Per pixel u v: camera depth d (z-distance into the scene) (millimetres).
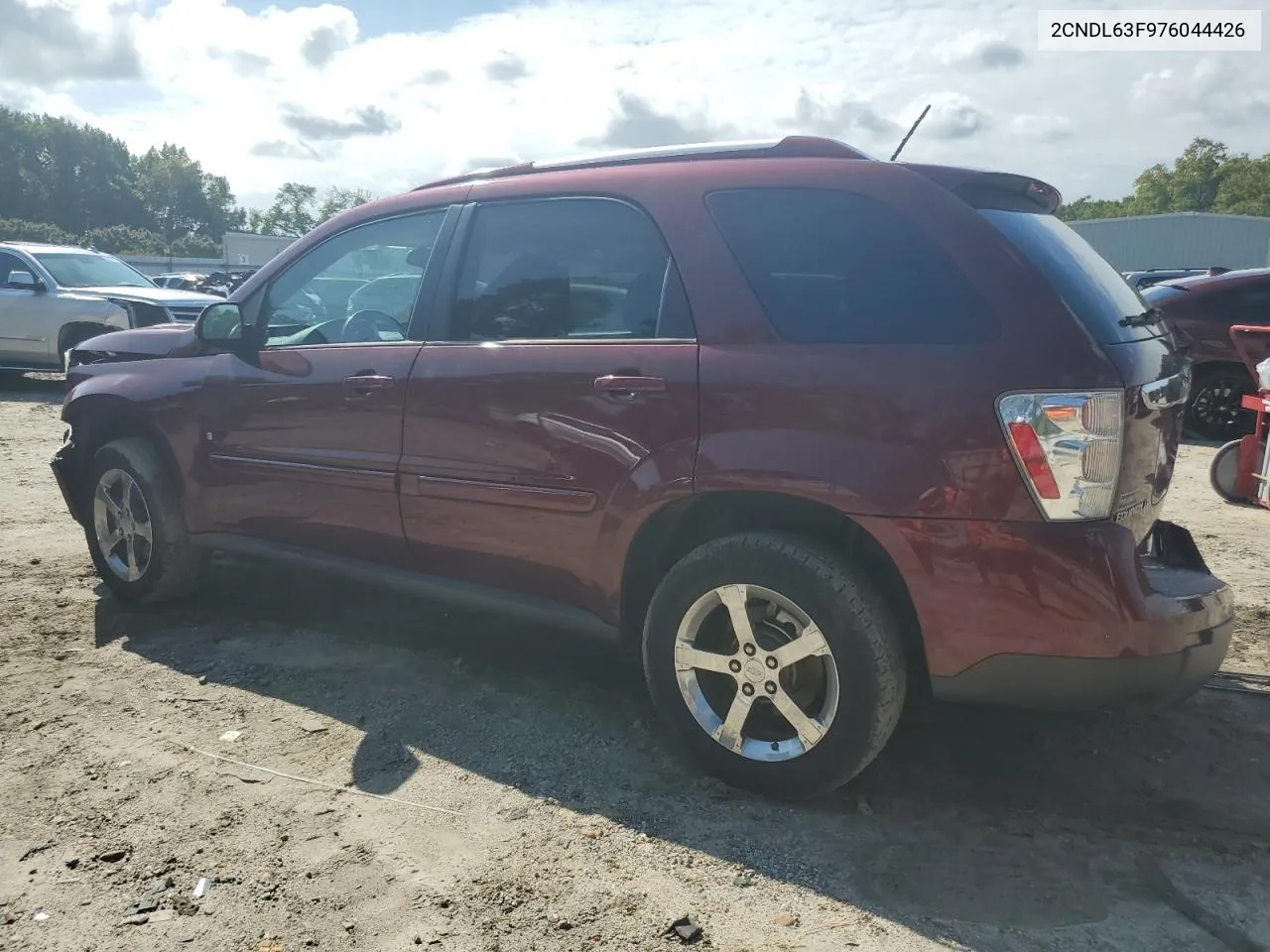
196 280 25000
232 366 4223
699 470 2939
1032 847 2758
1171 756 3293
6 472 7930
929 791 3053
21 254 12859
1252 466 6766
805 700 2914
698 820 2891
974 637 2656
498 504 3410
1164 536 3098
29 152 131750
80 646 4207
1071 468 2561
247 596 4879
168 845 2744
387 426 3682
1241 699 3730
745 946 2350
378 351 3770
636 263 3227
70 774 3115
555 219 3449
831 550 2826
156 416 4430
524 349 3371
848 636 2742
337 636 4355
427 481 3582
